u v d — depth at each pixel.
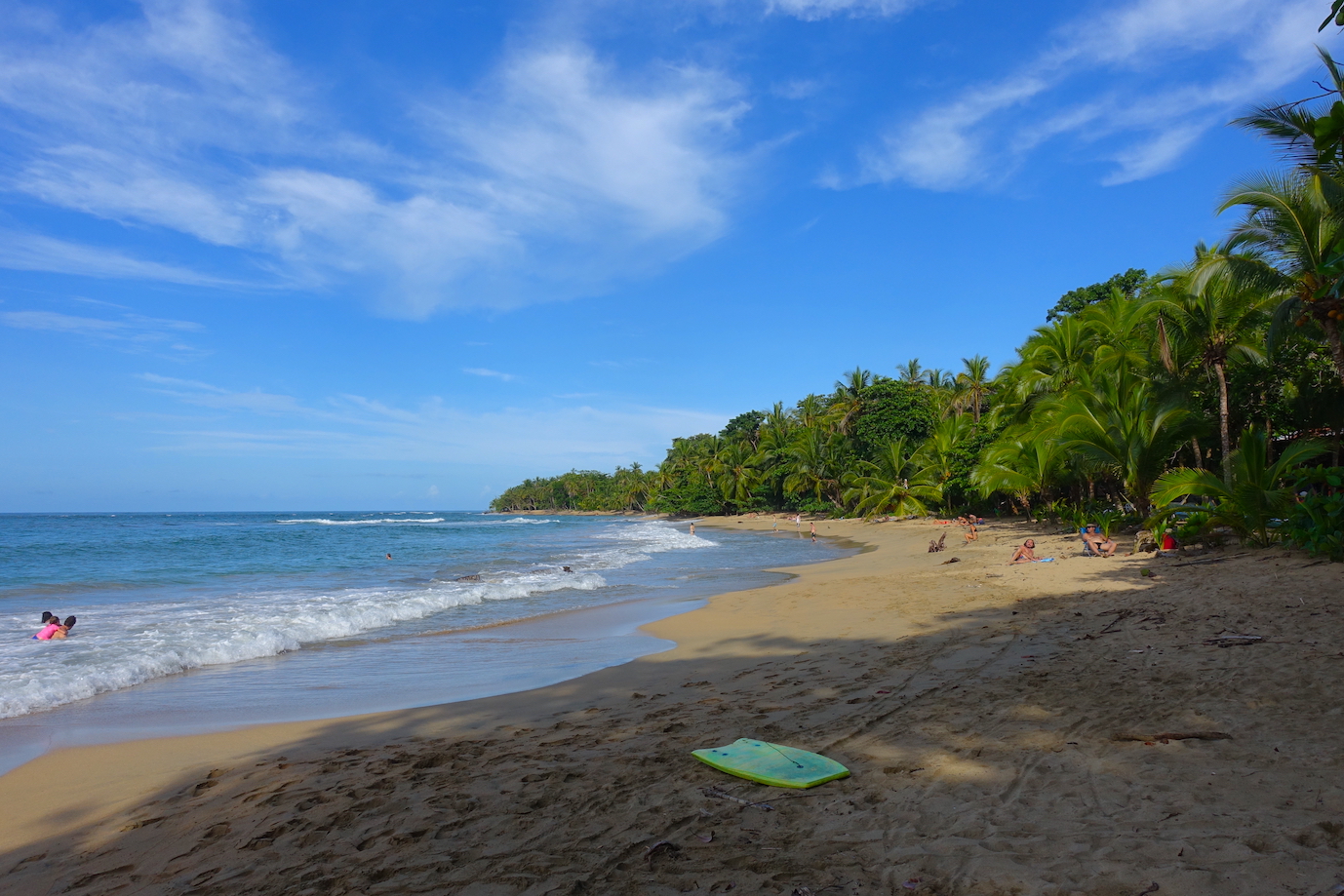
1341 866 2.82
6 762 5.62
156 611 13.59
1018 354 30.89
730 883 3.10
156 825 4.30
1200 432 18.95
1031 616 9.97
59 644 10.05
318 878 3.44
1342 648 6.25
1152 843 3.14
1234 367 19.53
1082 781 3.94
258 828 4.12
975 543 25.02
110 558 28.02
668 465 100.69
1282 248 13.88
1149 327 20.44
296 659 9.63
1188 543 14.98
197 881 3.51
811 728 5.38
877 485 47.84
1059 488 30.19
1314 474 11.97
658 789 4.29
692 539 42.69
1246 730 4.50
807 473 58.53
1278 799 3.48
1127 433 19.45
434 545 37.06
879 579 16.28
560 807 4.11
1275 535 13.35
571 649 10.03
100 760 5.61
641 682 7.77
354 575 21.36
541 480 193.88
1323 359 17.95
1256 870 2.84
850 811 3.79
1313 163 8.88
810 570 21.61
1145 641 7.56
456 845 3.69
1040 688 6.04
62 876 3.72
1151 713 5.06
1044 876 2.95
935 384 56.94
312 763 5.33
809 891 2.99
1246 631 7.43
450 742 5.69
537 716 6.49
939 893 2.89
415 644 10.63
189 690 7.95
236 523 83.06
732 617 12.33
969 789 3.96
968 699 5.88
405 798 4.43
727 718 5.86
